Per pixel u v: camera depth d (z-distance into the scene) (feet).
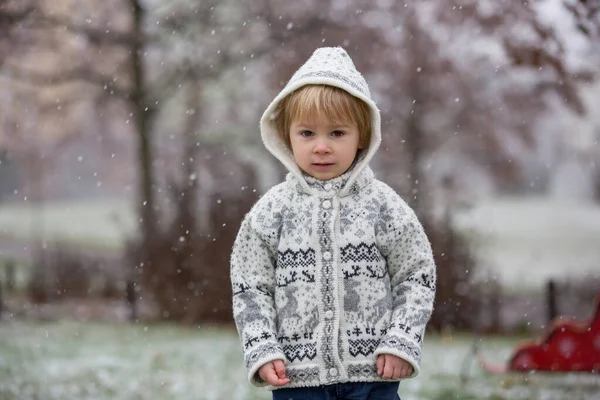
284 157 10.96
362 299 10.30
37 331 41.68
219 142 67.15
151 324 45.80
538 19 22.89
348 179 10.73
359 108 10.68
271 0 63.26
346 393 10.27
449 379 24.07
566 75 24.08
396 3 59.62
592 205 168.35
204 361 29.27
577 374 23.67
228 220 45.24
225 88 73.05
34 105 68.59
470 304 43.78
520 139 78.28
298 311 10.37
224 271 45.01
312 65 10.86
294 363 10.28
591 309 47.03
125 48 67.26
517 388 22.33
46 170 144.05
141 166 64.49
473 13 29.63
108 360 28.86
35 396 20.80
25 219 150.41
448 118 75.25
